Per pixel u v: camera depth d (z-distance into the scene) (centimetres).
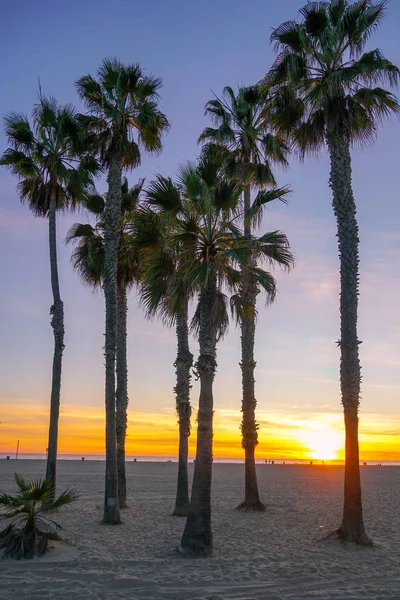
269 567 1063
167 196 1263
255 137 2092
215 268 1268
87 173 2025
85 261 2117
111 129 1742
